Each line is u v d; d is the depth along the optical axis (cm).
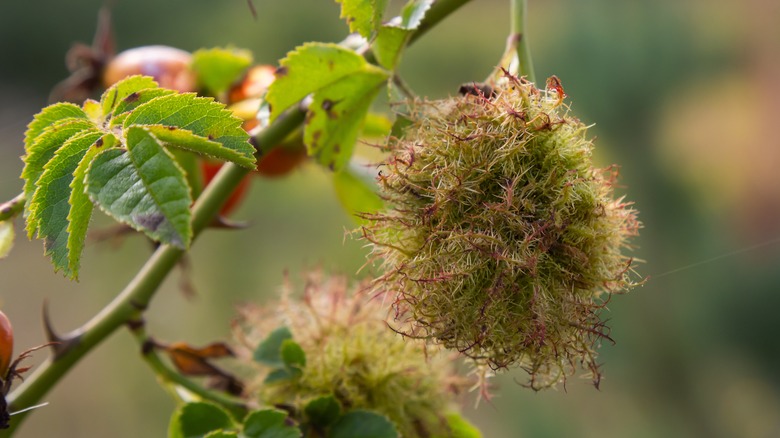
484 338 43
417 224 44
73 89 55
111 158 40
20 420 46
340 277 49
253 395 49
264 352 48
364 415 46
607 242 44
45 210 41
